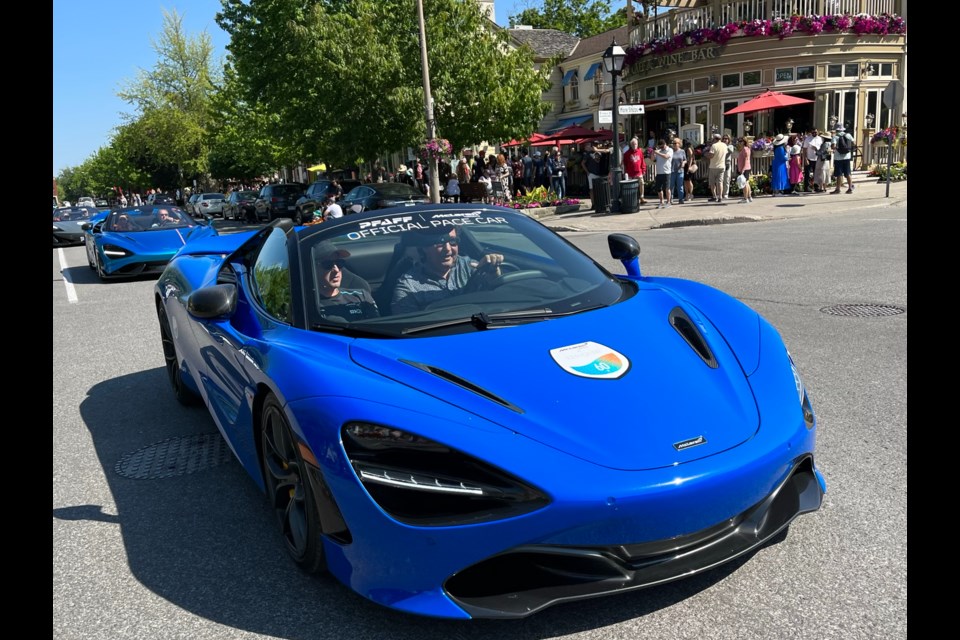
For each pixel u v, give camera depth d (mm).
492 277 3314
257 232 4219
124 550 3000
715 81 23453
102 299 10305
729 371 2594
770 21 22000
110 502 3488
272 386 2545
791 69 22219
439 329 2820
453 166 28891
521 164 24516
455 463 2102
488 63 24047
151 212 13164
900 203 15656
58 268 15477
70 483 3740
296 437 2355
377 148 24781
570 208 20188
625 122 28078
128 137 58844
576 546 2092
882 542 2697
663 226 15695
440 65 23344
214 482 3664
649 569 2164
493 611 2111
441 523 2084
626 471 2096
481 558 2088
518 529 2057
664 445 2182
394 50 23109
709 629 2248
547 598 2129
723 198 19203
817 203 16734
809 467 2615
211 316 3164
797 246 10578
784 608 2334
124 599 2627
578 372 2436
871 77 22469
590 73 38594
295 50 27125
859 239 10836
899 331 5668
